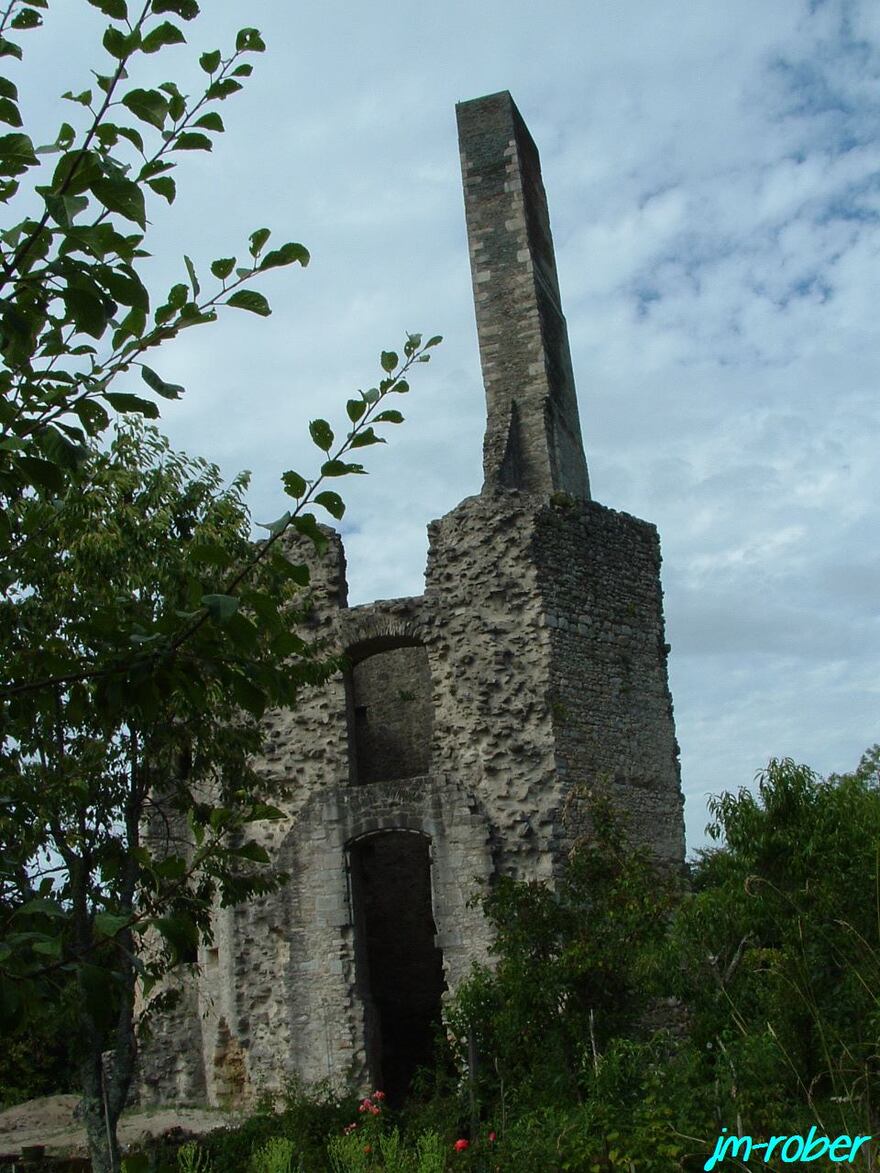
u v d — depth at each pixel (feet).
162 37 17.71
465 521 81.82
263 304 19.63
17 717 21.98
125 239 17.43
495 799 76.59
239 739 57.93
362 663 98.02
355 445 18.88
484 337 98.17
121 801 52.95
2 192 18.53
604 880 66.23
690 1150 41.47
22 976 17.16
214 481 60.59
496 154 102.27
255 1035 76.54
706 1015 52.06
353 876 77.97
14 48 17.72
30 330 17.90
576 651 80.64
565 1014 59.36
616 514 87.10
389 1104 78.84
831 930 47.16
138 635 18.89
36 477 18.45
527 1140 47.83
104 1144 53.72
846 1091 39.60
